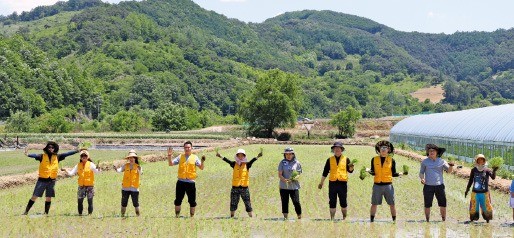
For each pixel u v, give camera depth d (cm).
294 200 2380
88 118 19512
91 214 2488
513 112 5747
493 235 2047
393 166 2325
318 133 13975
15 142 9475
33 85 18325
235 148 8712
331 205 2381
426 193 2339
